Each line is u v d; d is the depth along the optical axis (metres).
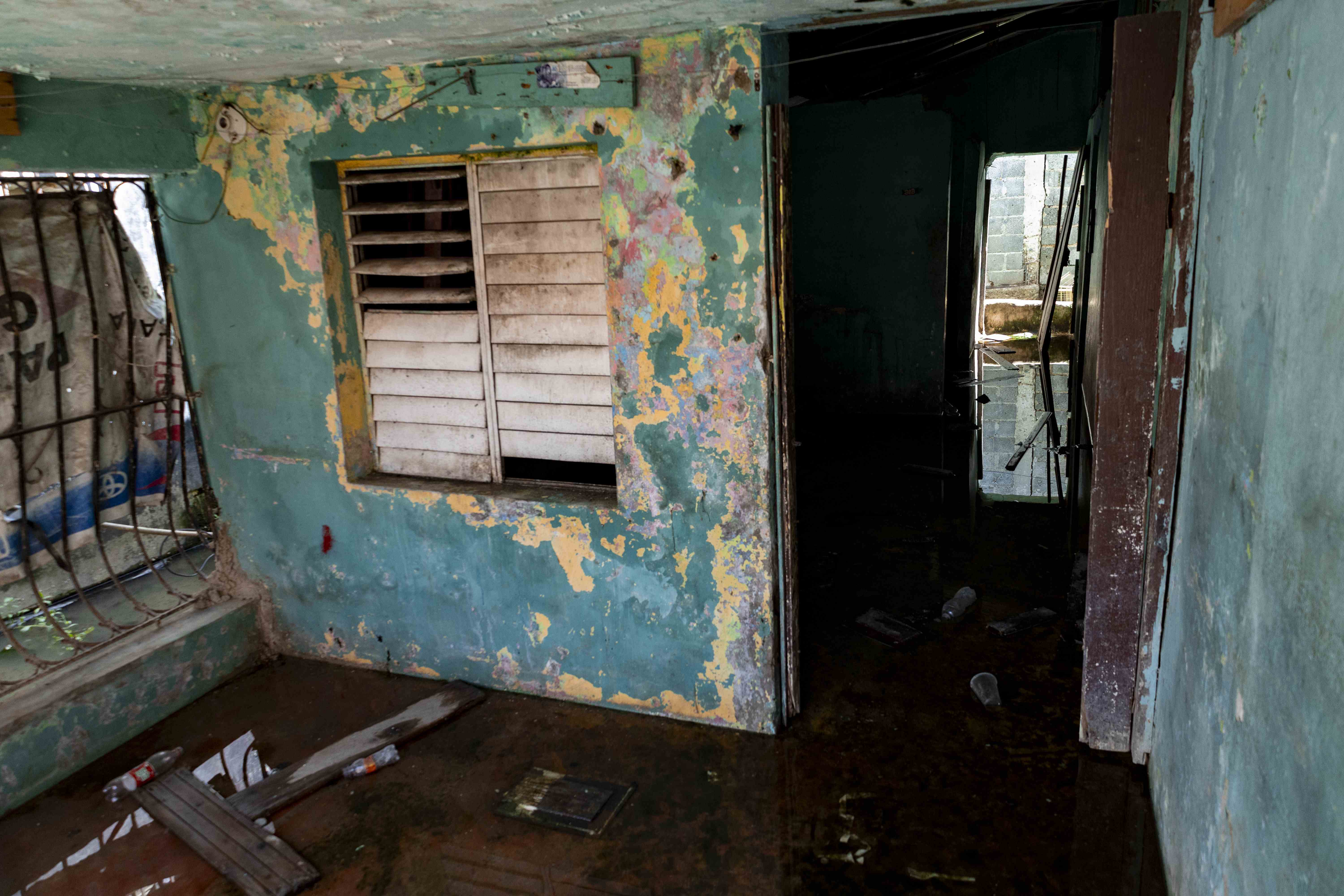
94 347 3.69
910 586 4.88
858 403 8.91
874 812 3.12
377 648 4.24
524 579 3.83
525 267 3.63
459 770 3.46
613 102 3.14
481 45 3.00
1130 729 3.31
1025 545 5.38
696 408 3.36
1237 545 2.03
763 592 3.44
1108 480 3.12
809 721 3.67
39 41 2.50
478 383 3.88
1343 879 1.28
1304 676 1.49
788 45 3.34
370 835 3.13
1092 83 8.11
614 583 3.67
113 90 3.47
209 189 3.89
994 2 2.79
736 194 3.11
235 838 3.13
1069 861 2.84
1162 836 2.83
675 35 3.03
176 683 3.98
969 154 8.88
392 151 3.56
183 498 4.98
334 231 3.86
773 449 3.34
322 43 2.78
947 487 6.54
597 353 3.62
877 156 8.26
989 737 3.50
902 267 8.47
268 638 4.44
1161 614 3.12
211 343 4.11
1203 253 2.63
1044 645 4.18
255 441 4.17
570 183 3.47
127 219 4.95
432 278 4.02
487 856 3.00
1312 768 1.44
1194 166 2.72
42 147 3.24
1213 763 2.18
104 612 4.29
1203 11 2.62
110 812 3.36
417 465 4.10
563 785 3.33
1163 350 2.93
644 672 3.73
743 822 3.10
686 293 3.27
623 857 2.96
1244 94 2.10
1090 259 6.06
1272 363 1.77
